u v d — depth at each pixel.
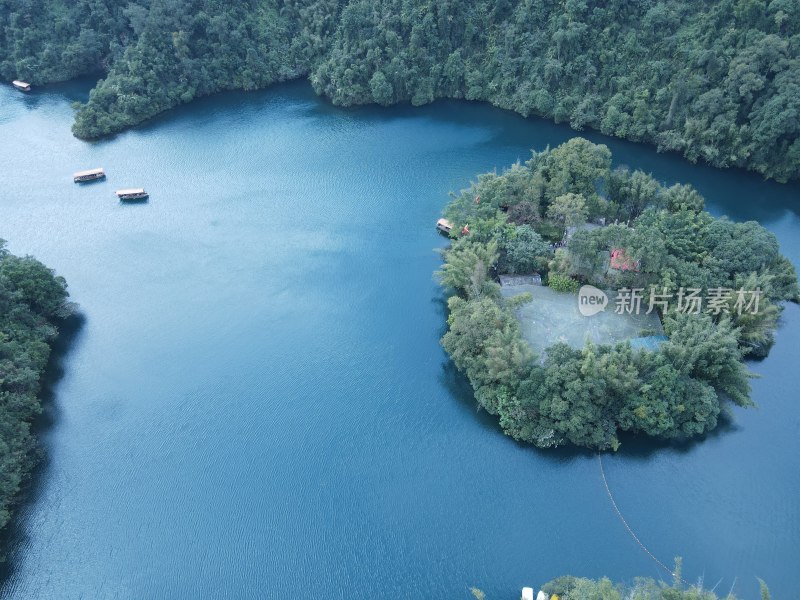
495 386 91.81
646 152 151.12
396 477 86.19
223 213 137.50
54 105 177.62
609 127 154.62
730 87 137.75
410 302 114.12
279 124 170.50
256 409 96.06
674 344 87.75
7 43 186.38
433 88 175.50
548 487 83.75
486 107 174.00
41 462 89.69
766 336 97.38
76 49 183.12
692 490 82.50
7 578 77.12
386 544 78.94
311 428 93.12
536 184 117.69
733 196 136.38
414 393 97.62
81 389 99.69
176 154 157.50
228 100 182.38
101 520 82.81
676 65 147.00
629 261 99.19
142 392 99.06
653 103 149.62
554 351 87.62
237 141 163.00
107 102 166.12
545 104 161.50
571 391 84.19
